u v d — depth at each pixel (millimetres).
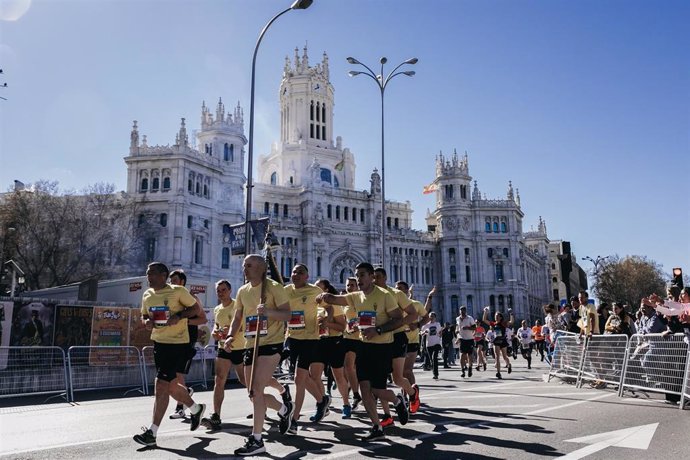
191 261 75750
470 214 113250
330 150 115938
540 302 140500
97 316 23391
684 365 14133
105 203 61531
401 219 121125
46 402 17578
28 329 21547
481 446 9203
